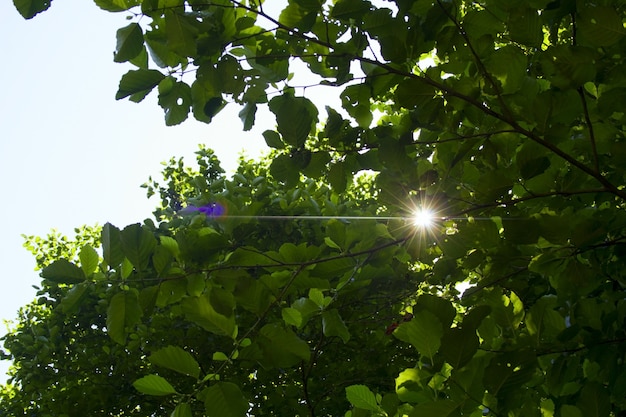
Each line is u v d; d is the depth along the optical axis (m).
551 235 1.94
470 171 2.36
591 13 1.63
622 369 2.18
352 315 4.63
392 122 3.06
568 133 1.95
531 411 1.88
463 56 2.13
